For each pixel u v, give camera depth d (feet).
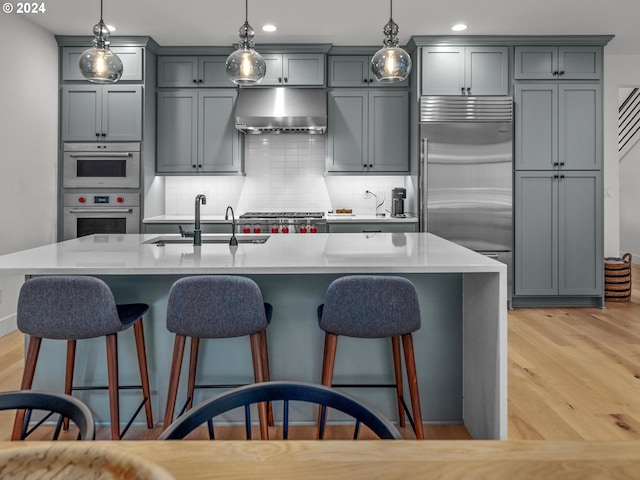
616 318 15.30
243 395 3.43
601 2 13.52
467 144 16.02
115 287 8.35
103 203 16.29
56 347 8.32
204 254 8.32
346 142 17.20
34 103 14.83
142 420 8.38
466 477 2.35
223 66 16.92
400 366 8.09
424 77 16.15
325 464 2.48
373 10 13.97
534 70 16.21
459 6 13.71
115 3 13.41
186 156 17.11
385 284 6.74
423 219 16.06
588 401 9.12
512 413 8.62
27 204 14.55
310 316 8.41
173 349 7.79
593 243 16.46
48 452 1.99
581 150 16.33
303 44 16.65
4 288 13.66
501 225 16.14
